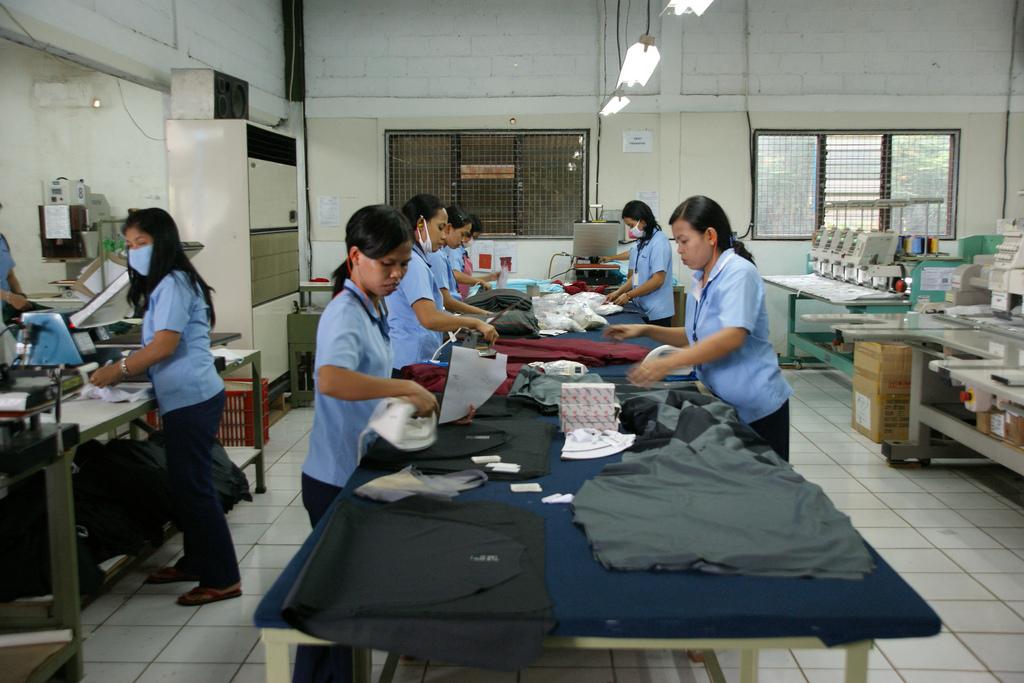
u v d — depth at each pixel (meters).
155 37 4.78
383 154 7.20
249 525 3.47
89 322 2.76
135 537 2.78
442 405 2.22
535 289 5.71
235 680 2.27
